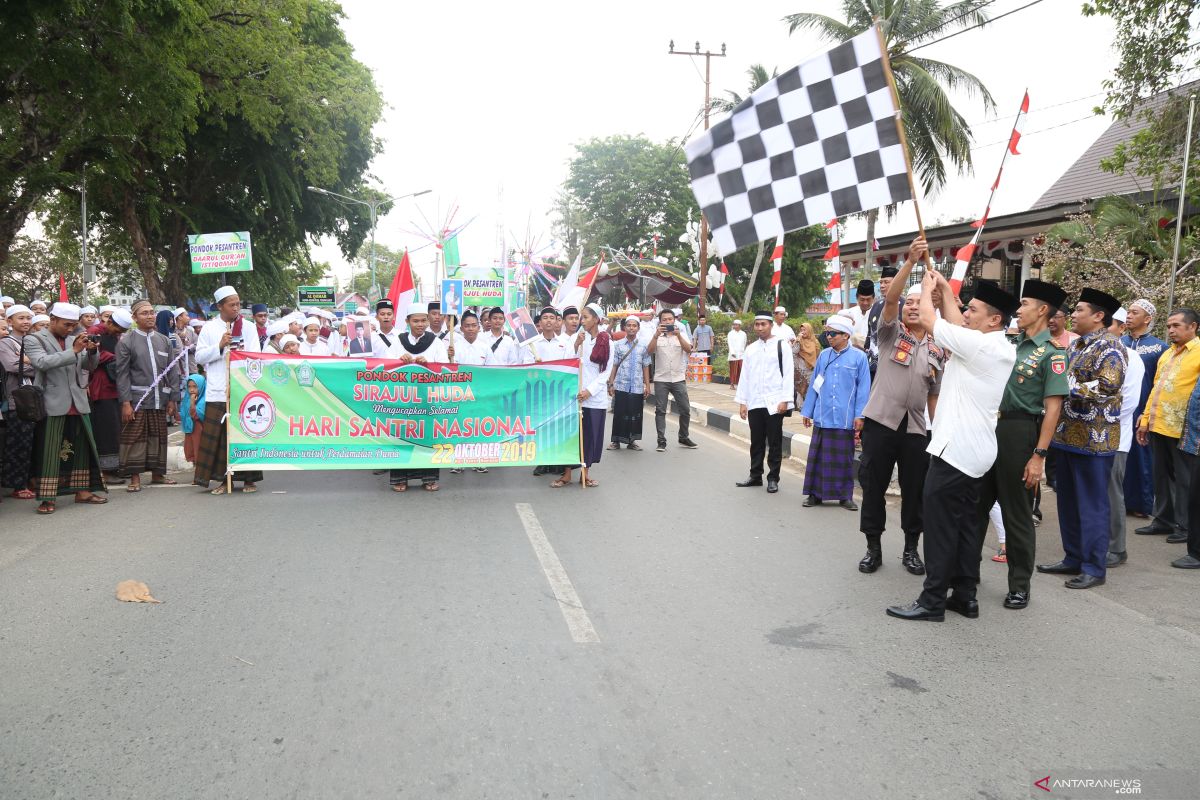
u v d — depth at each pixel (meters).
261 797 2.73
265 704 3.39
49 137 19.25
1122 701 3.58
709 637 4.25
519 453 8.27
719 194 5.46
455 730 3.20
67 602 4.61
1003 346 4.38
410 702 3.43
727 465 9.99
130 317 7.90
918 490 5.50
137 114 18.83
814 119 5.21
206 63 22.81
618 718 3.33
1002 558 5.87
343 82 29.41
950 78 21.78
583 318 8.85
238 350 7.74
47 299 42.25
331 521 6.63
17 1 13.62
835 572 5.51
